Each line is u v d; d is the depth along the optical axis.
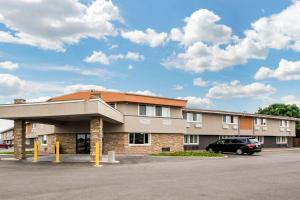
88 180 14.81
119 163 24.50
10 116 28.94
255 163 24.17
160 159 28.48
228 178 15.55
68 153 39.59
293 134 68.56
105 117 29.00
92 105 25.70
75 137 39.31
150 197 10.81
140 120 38.97
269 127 62.09
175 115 43.44
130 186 13.02
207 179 15.17
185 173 17.61
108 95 38.84
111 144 38.12
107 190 12.09
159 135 41.00
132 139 38.38
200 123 49.25
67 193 11.48
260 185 13.52
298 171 18.72
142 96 39.41
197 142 49.28
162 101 41.41
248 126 57.53
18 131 30.36
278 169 19.83
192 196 11.06
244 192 11.91
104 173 17.67
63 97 42.75
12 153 41.94
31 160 27.92
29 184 13.70
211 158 29.92
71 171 18.83
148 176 16.27
